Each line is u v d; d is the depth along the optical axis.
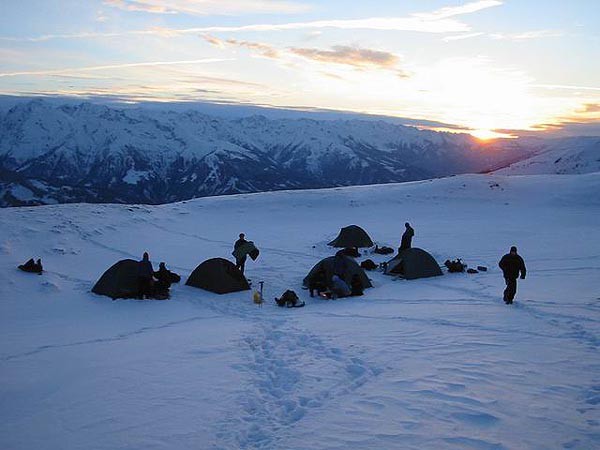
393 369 9.20
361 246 29.17
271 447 6.42
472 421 6.80
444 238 31.53
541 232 33.16
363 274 19.52
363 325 13.21
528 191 50.59
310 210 44.72
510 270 15.16
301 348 11.23
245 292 19.48
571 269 20.98
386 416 7.11
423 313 14.41
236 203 45.97
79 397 8.45
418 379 8.53
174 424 7.30
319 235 33.69
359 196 49.62
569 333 11.41
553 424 6.63
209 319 15.44
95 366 10.19
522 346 10.38
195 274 20.12
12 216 30.06
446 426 6.68
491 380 8.32
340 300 18.02
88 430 7.15
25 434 7.07
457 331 11.94
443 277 21.20
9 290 18.45
